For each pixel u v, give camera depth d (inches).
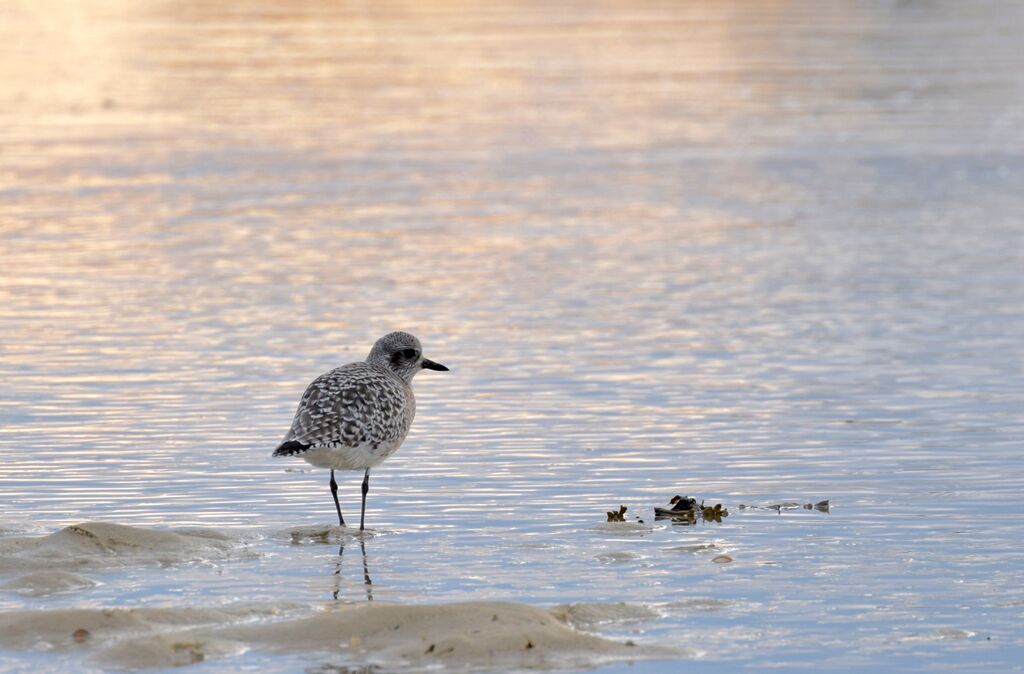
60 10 2316.7
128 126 1444.4
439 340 759.7
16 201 1123.3
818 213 1106.1
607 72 1806.1
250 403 639.8
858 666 353.4
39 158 1289.4
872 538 457.4
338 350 737.6
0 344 746.8
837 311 821.2
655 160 1322.6
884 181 1228.5
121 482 527.2
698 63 1879.9
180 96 1609.3
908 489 513.0
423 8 2400.3
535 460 554.9
